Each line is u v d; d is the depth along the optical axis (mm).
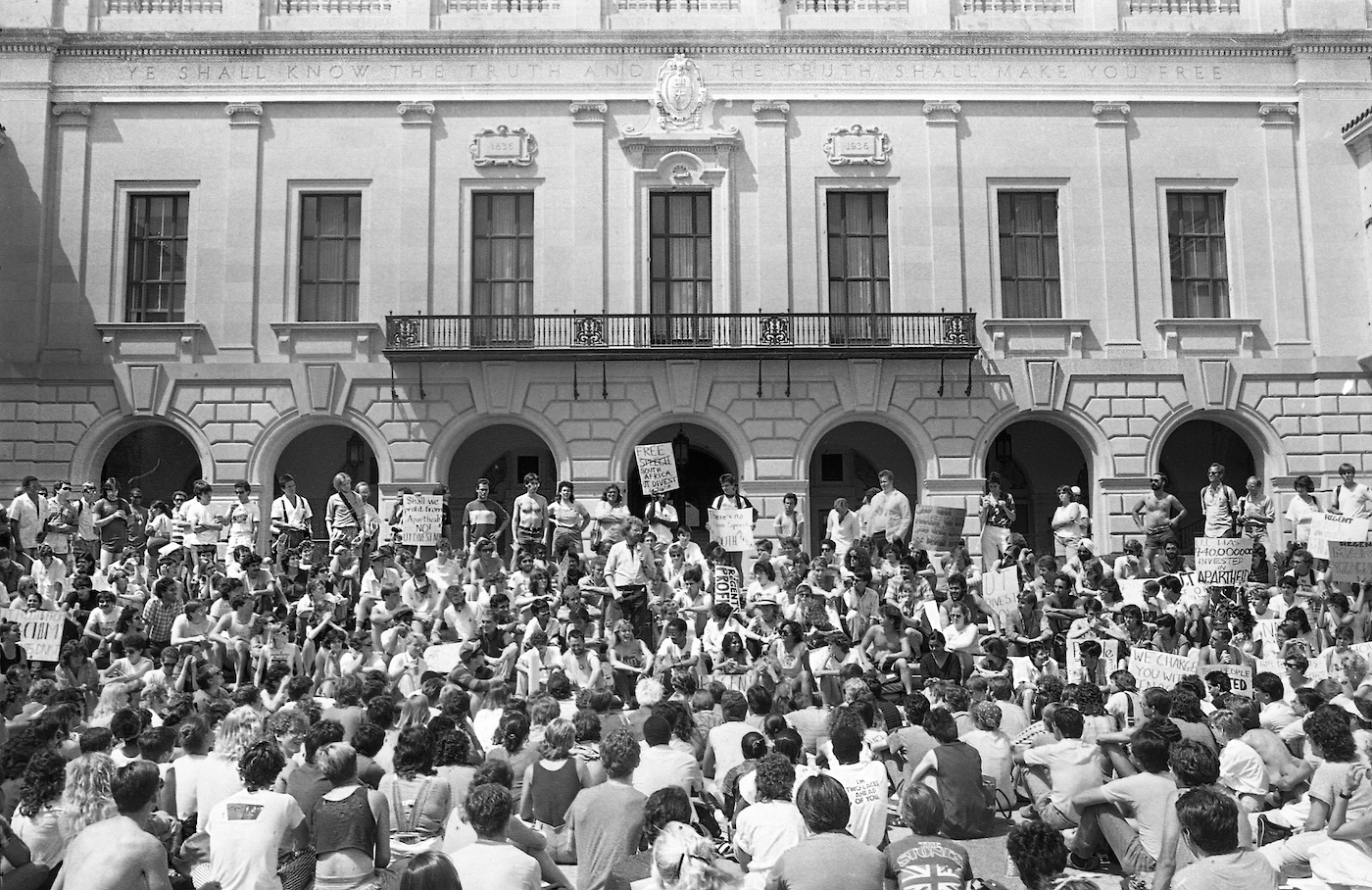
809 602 16906
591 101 25828
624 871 7711
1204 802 6414
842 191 26094
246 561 18281
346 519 20844
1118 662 15688
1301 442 25625
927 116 26047
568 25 26141
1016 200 26297
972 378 25469
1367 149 25641
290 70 25781
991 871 9336
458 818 7676
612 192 25797
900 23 26406
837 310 25750
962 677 15945
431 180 25766
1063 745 9602
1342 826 7957
